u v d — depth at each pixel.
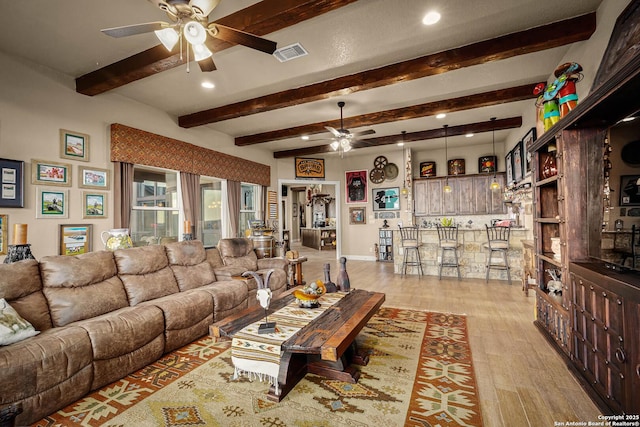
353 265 7.61
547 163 2.84
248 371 2.13
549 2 2.43
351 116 5.14
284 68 3.43
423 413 1.83
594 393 1.86
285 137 5.83
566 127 2.24
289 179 8.03
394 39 2.88
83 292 2.61
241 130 5.86
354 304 2.66
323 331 2.08
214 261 4.25
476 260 5.75
